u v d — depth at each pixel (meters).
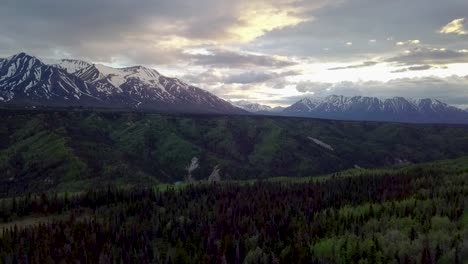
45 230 124.81
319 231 106.94
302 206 142.88
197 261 95.12
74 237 119.19
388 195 142.25
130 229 127.31
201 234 119.94
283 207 142.88
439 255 67.62
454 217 95.56
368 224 101.44
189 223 132.88
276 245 100.75
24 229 127.62
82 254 104.38
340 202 145.88
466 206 104.44
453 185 143.12
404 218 101.44
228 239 100.62
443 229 84.62
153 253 106.19
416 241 76.19
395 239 81.50
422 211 104.00
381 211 113.38
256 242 106.19
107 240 117.25
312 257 81.75
